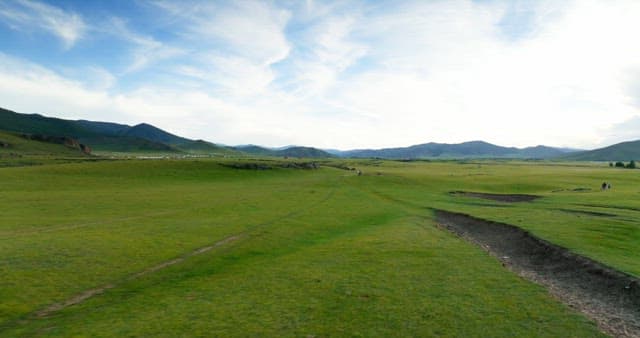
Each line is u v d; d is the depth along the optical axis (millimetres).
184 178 114375
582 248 34938
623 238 39750
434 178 128375
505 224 49656
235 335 19281
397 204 75125
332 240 42719
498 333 19609
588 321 20969
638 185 108875
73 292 25156
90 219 51281
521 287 26438
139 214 56375
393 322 20812
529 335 19406
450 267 31344
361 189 101875
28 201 63406
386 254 35562
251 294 25000
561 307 22906
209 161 144500
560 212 60094
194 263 32344
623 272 27562
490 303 23500
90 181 96688
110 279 27859
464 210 65062
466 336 19297
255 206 66812
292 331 19734
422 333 19562
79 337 18922
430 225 53062
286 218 55531
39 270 28891
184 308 22656
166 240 39969
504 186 109375
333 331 19750
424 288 26172
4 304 22797
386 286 26531
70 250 34562
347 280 27844
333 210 64938
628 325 20641
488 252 38375
